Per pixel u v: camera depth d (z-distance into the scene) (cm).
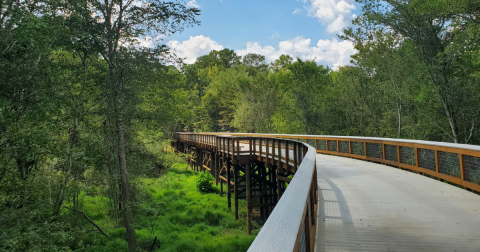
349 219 454
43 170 780
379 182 749
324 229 411
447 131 1745
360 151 1288
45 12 748
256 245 115
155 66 1013
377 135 2370
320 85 2747
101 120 1023
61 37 828
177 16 1004
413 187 686
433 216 464
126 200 1016
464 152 638
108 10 952
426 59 1587
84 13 903
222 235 1190
